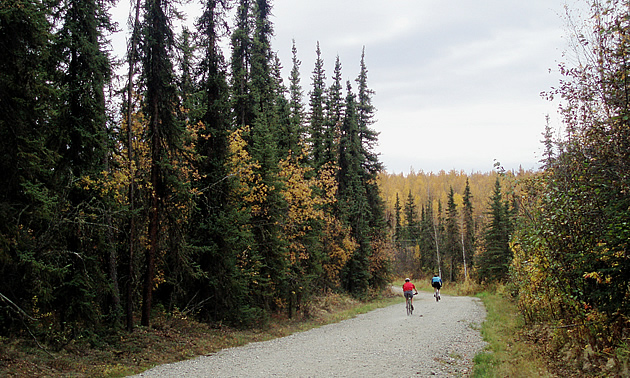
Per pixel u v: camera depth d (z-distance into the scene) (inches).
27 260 374.3
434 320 732.7
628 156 302.7
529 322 547.2
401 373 348.8
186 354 472.4
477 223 2571.4
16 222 361.7
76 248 473.7
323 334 649.6
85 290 458.6
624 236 286.2
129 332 507.2
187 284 650.8
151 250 552.4
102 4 534.9
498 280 1592.0
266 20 963.3
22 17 339.3
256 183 734.5
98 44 527.5
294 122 1130.0
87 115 494.0
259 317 720.3
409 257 3029.0
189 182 572.1
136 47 539.5
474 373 332.5
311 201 905.5
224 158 667.4
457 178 6289.4
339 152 1342.3
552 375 309.6
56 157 431.2
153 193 552.1
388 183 5575.8
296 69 1353.3
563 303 403.2
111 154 546.6
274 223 776.3
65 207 469.4
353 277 1359.5
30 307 434.6
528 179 435.2
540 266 392.5
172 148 571.2
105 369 382.9
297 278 861.8
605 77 318.0
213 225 637.3
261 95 938.1
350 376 342.6
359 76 1524.4
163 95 554.3
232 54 862.5
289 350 499.2
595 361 306.8
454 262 2475.4
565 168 371.2
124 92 548.1
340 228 1213.7
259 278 711.7
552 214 370.9
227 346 544.1
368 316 919.7
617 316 309.7
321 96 1391.5
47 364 372.8
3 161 346.3
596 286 341.1
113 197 529.3
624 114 302.5
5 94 344.5
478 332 578.6
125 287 579.8
